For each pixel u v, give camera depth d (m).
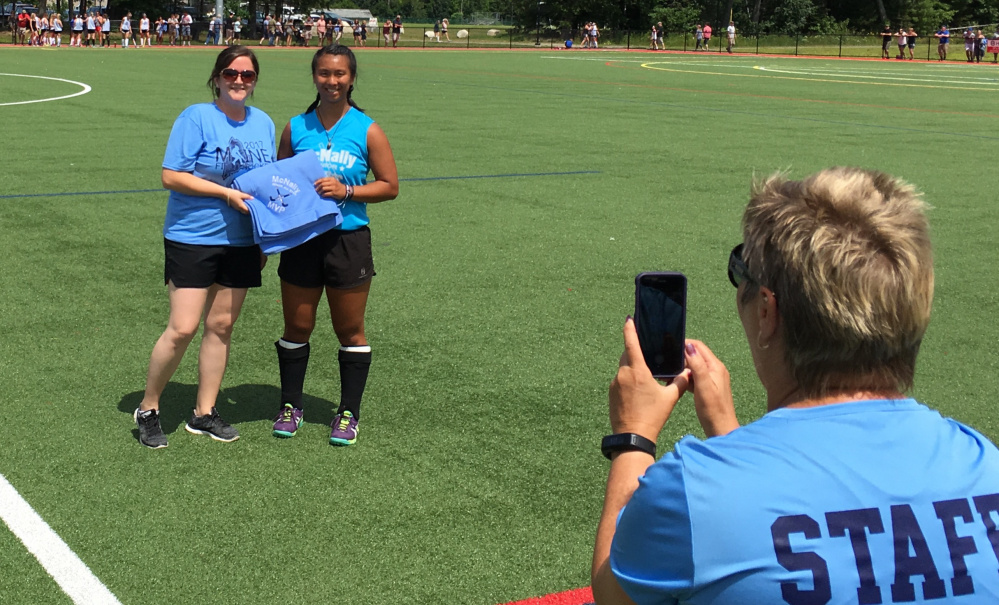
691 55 55.25
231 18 64.50
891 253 1.47
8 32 59.28
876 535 1.39
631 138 16.53
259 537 3.81
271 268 7.81
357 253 4.54
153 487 4.20
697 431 4.97
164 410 5.03
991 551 1.42
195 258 4.40
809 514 1.39
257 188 4.32
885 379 1.53
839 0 76.19
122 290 7.10
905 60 55.12
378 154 4.49
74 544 3.71
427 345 6.11
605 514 1.66
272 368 5.70
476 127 17.58
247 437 4.73
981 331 6.72
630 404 1.74
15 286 7.11
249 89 4.44
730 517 1.39
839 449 1.45
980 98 26.95
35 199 10.25
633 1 71.94
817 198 1.53
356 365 4.66
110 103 20.09
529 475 4.38
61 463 4.39
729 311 7.04
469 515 4.02
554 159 13.98
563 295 7.29
